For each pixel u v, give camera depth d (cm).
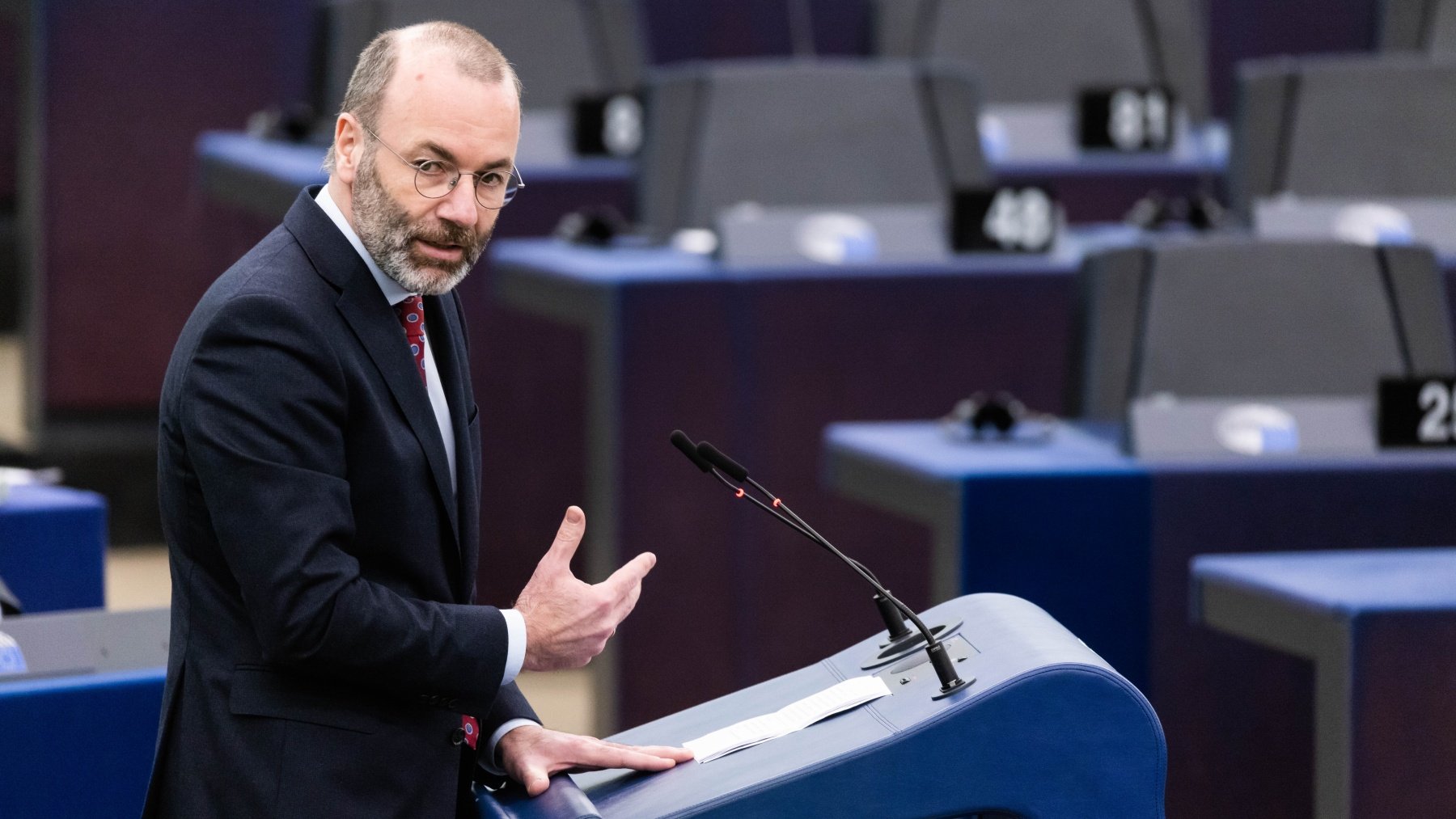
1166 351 1273
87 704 838
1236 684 1196
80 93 2155
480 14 1875
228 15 2172
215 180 1792
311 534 657
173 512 693
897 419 1463
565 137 1825
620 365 1407
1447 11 1906
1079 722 668
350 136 699
